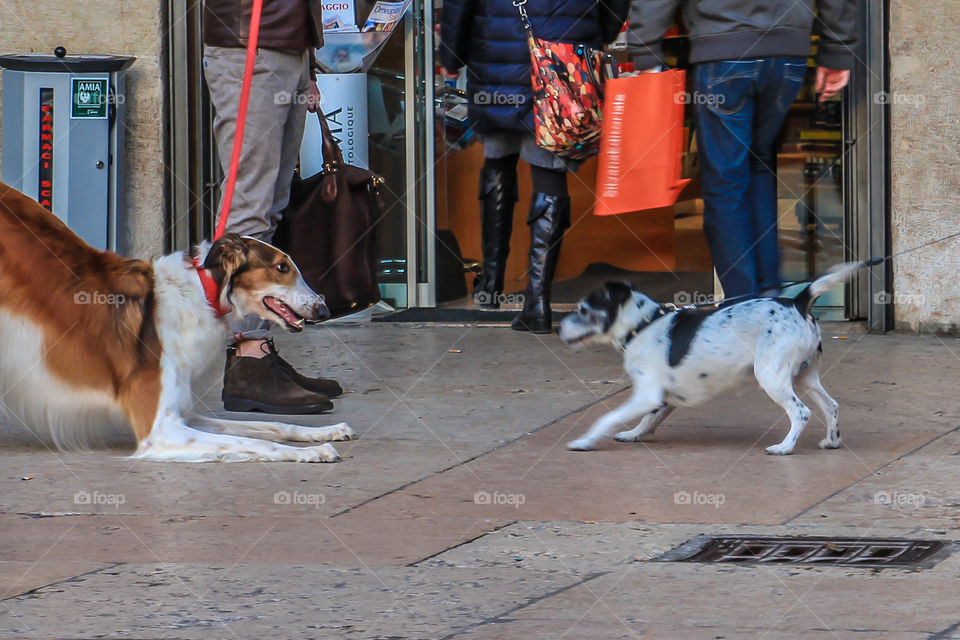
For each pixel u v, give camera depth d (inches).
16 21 457.1
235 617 169.5
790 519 218.1
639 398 276.7
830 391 335.6
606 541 205.8
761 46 337.7
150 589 181.5
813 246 446.6
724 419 306.0
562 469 258.5
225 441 269.4
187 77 459.8
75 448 280.2
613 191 358.3
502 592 179.6
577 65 403.5
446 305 496.1
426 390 344.5
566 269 498.3
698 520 218.1
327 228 346.9
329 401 315.9
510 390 343.0
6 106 436.8
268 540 207.8
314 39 324.8
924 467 255.3
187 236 464.4
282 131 322.7
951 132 423.8
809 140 443.5
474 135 489.7
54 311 274.5
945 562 191.3
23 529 215.3
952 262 427.5
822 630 161.6
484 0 429.4
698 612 169.8
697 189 477.1
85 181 442.6
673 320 276.2
